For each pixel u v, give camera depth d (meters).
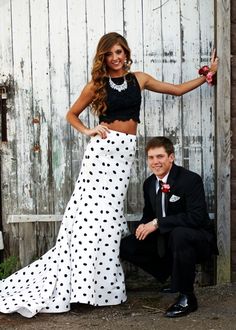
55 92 4.15
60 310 3.71
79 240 3.75
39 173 4.20
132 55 4.13
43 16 4.10
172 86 3.91
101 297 3.78
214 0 4.04
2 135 4.16
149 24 4.11
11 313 3.72
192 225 3.64
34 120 4.16
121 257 3.88
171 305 3.70
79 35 4.11
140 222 3.91
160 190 3.76
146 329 3.42
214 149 4.17
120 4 4.10
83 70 4.14
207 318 3.55
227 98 4.01
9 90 4.14
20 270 3.98
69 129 4.18
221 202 4.06
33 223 4.23
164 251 3.73
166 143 3.70
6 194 4.21
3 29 4.10
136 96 3.78
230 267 4.13
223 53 3.98
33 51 4.12
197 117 4.18
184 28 4.12
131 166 4.06
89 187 3.81
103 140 3.76
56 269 3.82
